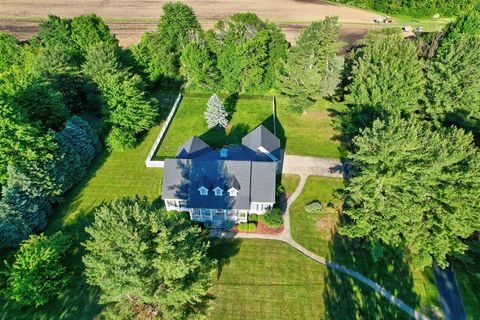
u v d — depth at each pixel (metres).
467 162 34.03
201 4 119.31
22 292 33.00
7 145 41.03
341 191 48.19
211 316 33.66
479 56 47.84
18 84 48.72
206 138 58.69
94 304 34.22
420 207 34.25
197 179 42.69
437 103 47.47
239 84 72.88
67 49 68.06
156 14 110.75
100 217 27.31
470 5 106.75
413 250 38.66
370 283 36.84
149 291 26.50
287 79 61.88
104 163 53.75
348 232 38.03
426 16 110.06
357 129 49.31
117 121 55.41
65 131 49.09
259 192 42.34
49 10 112.19
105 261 26.16
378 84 49.38
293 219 44.28
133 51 70.94
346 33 97.94
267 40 68.31
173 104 70.19
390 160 34.78
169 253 26.75
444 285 36.66
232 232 42.50
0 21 102.56
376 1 114.12
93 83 60.09
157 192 48.25
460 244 34.25
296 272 37.88
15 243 38.94
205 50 69.50
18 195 39.44
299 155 55.34
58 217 44.09
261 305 34.72
